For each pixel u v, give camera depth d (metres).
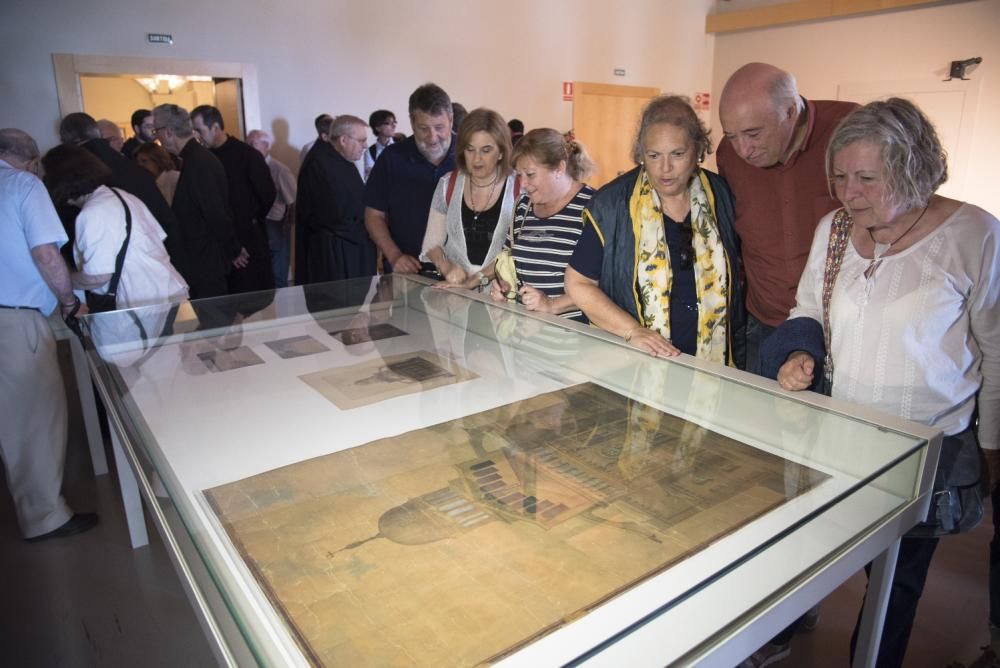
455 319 1.82
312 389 1.33
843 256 1.36
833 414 1.12
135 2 4.68
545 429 1.12
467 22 6.17
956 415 1.25
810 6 7.06
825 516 0.86
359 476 0.97
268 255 4.63
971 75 6.19
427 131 2.70
